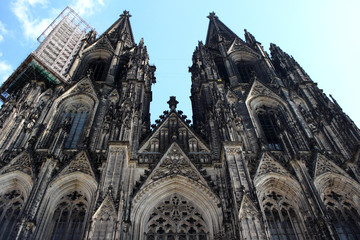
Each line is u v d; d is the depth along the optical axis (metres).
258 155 62.34
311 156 62.03
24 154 60.19
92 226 43.66
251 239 42.47
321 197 55.31
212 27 130.50
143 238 49.78
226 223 48.16
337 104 72.50
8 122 66.94
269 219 53.50
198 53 104.12
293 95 80.94
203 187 55.00
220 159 58.53
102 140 64.94
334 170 59.03
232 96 80.12
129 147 58.75
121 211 46.53
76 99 79.38
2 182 56.00
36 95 76.19
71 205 54.56
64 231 51.16
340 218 53.94
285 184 57.16
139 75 88.56
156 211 53.25
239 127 67.50
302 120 72.44
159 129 69.94
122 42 108.50
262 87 84.06
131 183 54.88
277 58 101.94
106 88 82.38
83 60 100.75
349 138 63.53
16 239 45.84
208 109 73.38
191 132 68.94
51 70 91.56
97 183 55.59
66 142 67.19
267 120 76.12
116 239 42.59
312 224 51.00
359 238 51.00
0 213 52.72
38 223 50.12
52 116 73.44
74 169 58.00
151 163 59.59
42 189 53.72
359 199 55.19
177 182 56.31
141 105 76.19
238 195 48.19
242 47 107.56
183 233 50.66
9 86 95.19
